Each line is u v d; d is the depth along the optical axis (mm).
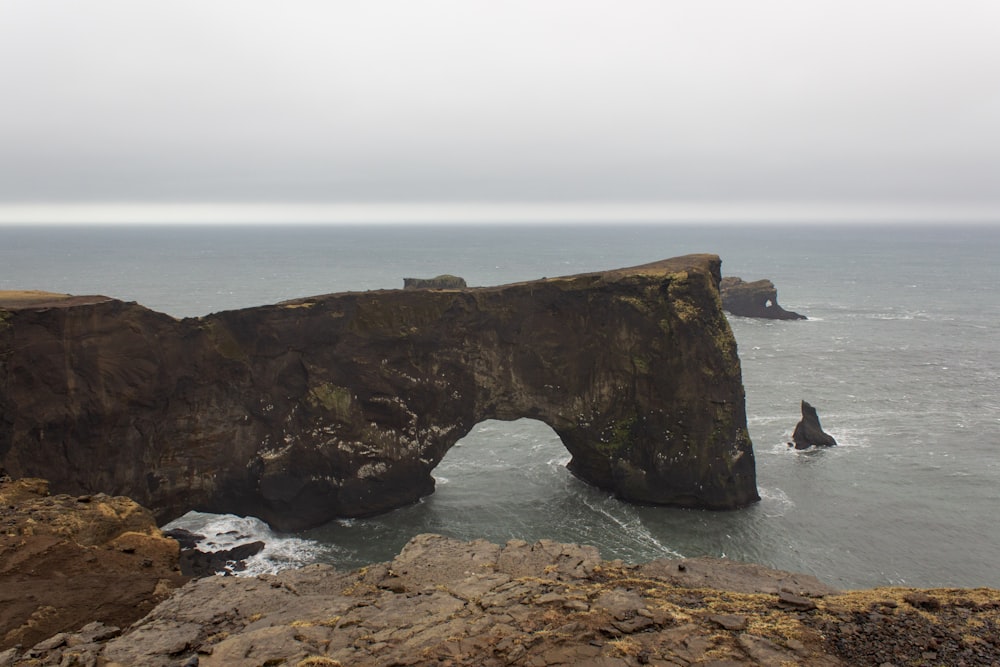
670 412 50688
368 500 49406
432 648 14562
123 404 40688
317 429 48219
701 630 15328
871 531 45375
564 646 14578
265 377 46906
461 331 52000
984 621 15977
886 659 14305
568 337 53406
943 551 42781
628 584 18609
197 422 44844
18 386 36688
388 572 19797
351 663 14188
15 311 36594
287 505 47531
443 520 48531
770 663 13977
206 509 46906
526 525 47625
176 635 15969
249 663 14352
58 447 38375
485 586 18312
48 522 23844
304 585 19281
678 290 50844
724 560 20812
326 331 48250
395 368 50219
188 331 43844
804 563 41688
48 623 18172
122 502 26359
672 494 50562
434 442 51906
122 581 20875
